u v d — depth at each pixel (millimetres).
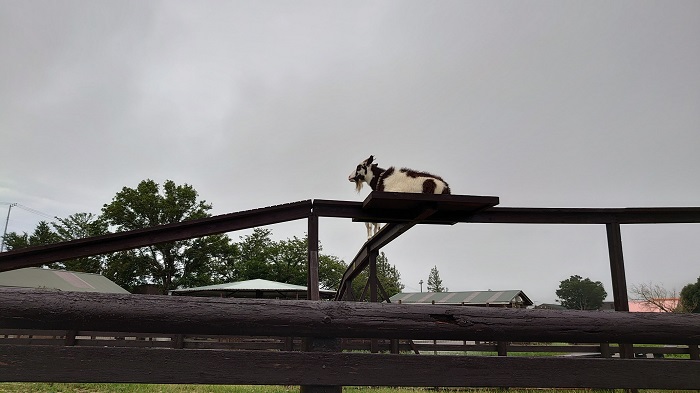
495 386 1811
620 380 1855
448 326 1829
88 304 1687
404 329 1811
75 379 1634
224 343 11797
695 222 7535
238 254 40281
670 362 1880
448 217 7316
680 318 1928
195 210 39688
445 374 1793
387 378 1764
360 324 1791
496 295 27188
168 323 1714
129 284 37594
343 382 1743
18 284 22047
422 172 8305
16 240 49719
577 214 7500
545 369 1837
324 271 40750
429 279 72500
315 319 1775
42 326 1666
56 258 6328
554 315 1891
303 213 7039
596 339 1901
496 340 1895
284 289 21875
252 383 1707
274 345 11797
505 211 7391
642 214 7555
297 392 8375
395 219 7215
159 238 6668
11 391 7824
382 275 51344
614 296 7332
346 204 7078
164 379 1671
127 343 11766
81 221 47719
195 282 37094
